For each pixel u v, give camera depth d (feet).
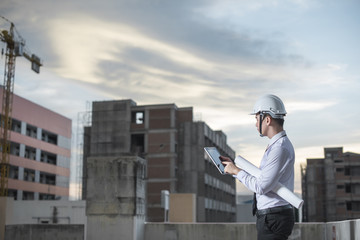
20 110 291.99
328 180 315.99
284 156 10.69
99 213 35.22
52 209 119.85
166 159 273.33
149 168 273.95
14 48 283.79
